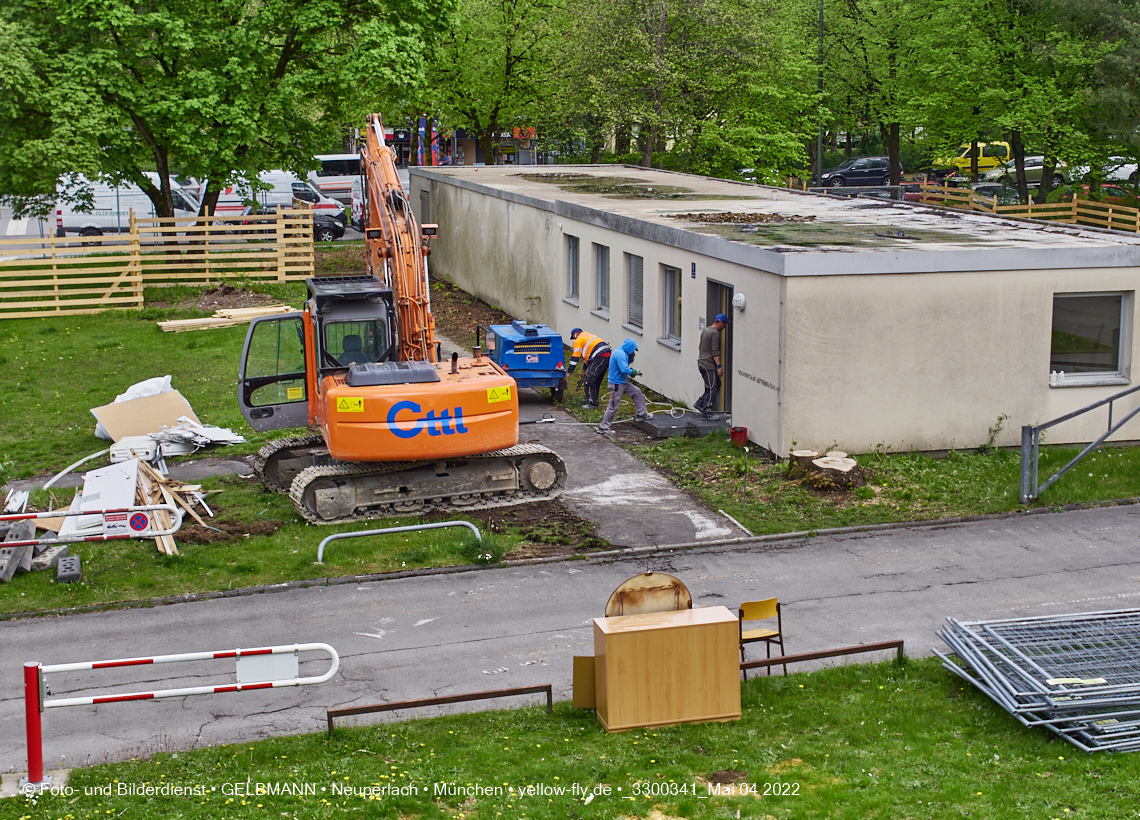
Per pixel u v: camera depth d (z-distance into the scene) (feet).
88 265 100.48
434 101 139.95
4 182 93.20
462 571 43.70
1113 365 57.88
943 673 34.14
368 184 61.16
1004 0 125.39
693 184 100.32
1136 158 128.16
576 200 84.94
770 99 143.43
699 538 46.85
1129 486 51.98
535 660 35.96
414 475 49.75
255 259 108.78
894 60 153.48
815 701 32.50
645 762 28.66
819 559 44.52
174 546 45.39
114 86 95.25
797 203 82.23
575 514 49.80
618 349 62.18
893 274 54.08
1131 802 26.07
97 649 37.19
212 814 26.21
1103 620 35.81
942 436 56.34
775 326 54.70
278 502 51.88
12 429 63.93
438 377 48.49
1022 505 49.90
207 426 63.26
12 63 87.61
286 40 104.58
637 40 128.26
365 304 51.01
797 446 54.95
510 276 96.99
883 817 25.64
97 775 28.71
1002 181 153.07
